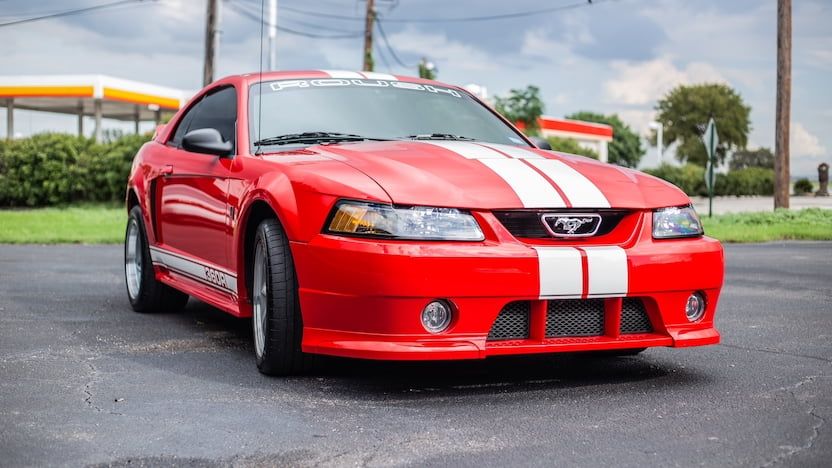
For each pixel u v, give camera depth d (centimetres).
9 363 390
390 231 317
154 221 518
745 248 1056
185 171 468
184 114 533
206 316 532
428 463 252
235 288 398
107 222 1483
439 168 348
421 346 315
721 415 301
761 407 311
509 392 337
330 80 462
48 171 2269
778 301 591
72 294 618
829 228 1349
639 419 297
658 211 348
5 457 259
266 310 356
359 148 382
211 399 327
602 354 406
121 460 256
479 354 317
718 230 1321
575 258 323
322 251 327
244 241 388
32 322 501
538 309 326
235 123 438
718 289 354
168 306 538
